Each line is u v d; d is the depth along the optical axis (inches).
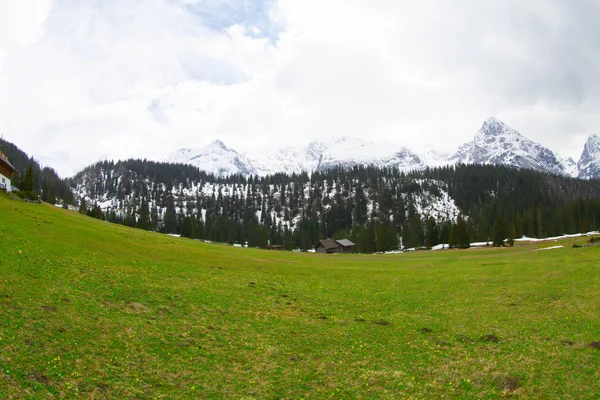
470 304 1744.6
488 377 998.4
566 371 1010.1
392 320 1509.6
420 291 2038.6
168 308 1391.5
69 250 1931.6
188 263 2333.9
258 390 916.0
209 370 992.9
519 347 1191.6
